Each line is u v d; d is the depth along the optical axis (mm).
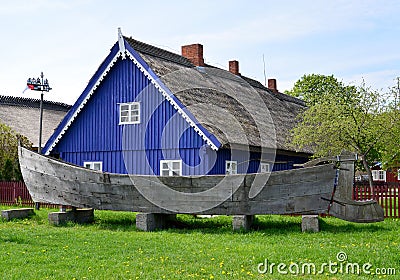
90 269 11078
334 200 16547
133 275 10492
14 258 12117
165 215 18656
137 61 23891
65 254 12625
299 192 16578
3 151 31266
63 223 19203
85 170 19344
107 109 25125
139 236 15633
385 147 25531
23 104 44938
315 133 24922
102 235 15734
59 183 20000
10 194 26750
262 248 13250
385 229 16156
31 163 20891
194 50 30203
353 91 25750
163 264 11523
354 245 13422
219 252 12797
